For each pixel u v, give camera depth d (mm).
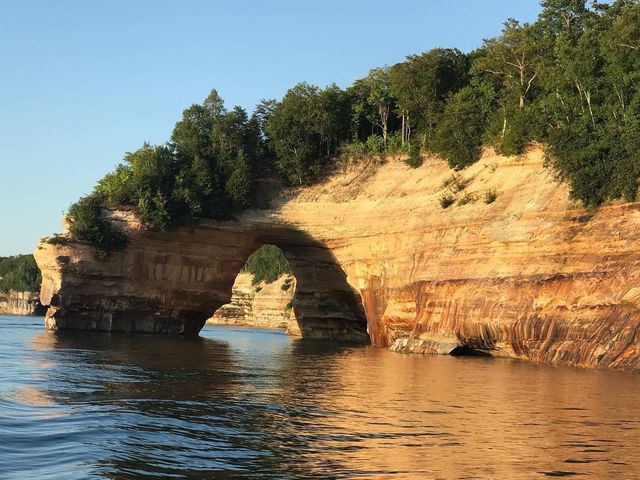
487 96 53812
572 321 34188
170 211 59125
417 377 27219
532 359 36625
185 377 25562
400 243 49812
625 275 32125
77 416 15773
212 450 13047
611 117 38812
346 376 27547
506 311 38062
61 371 25875
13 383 21391
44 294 58562
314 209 58438
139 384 22734
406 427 15672
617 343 31391
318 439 14250
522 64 51969
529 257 37656
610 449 13438
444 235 45219
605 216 34344
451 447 13547
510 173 43875
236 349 46312
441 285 43875
